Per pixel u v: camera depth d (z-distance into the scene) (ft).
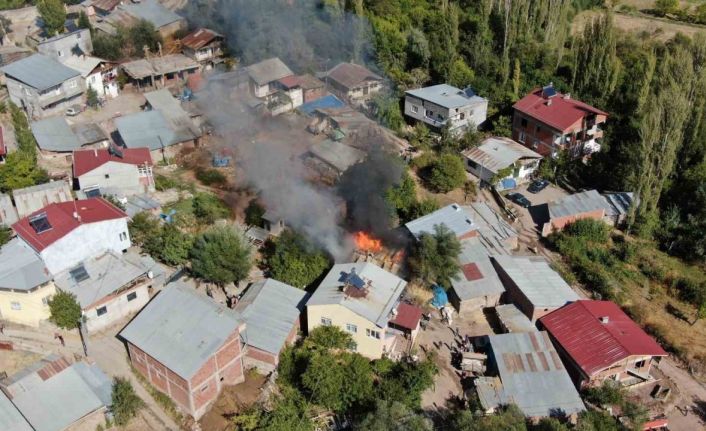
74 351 132.77
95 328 137.39
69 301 131.23
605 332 142.82
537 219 192.75
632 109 231.30
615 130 227.40
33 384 119.85
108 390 122.42
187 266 154.40
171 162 192.75
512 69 253.44
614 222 193.98
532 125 224.94
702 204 192.44
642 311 161.27
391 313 137.49
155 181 179.83
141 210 163.02
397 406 118.52
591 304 152.25
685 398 140.26
